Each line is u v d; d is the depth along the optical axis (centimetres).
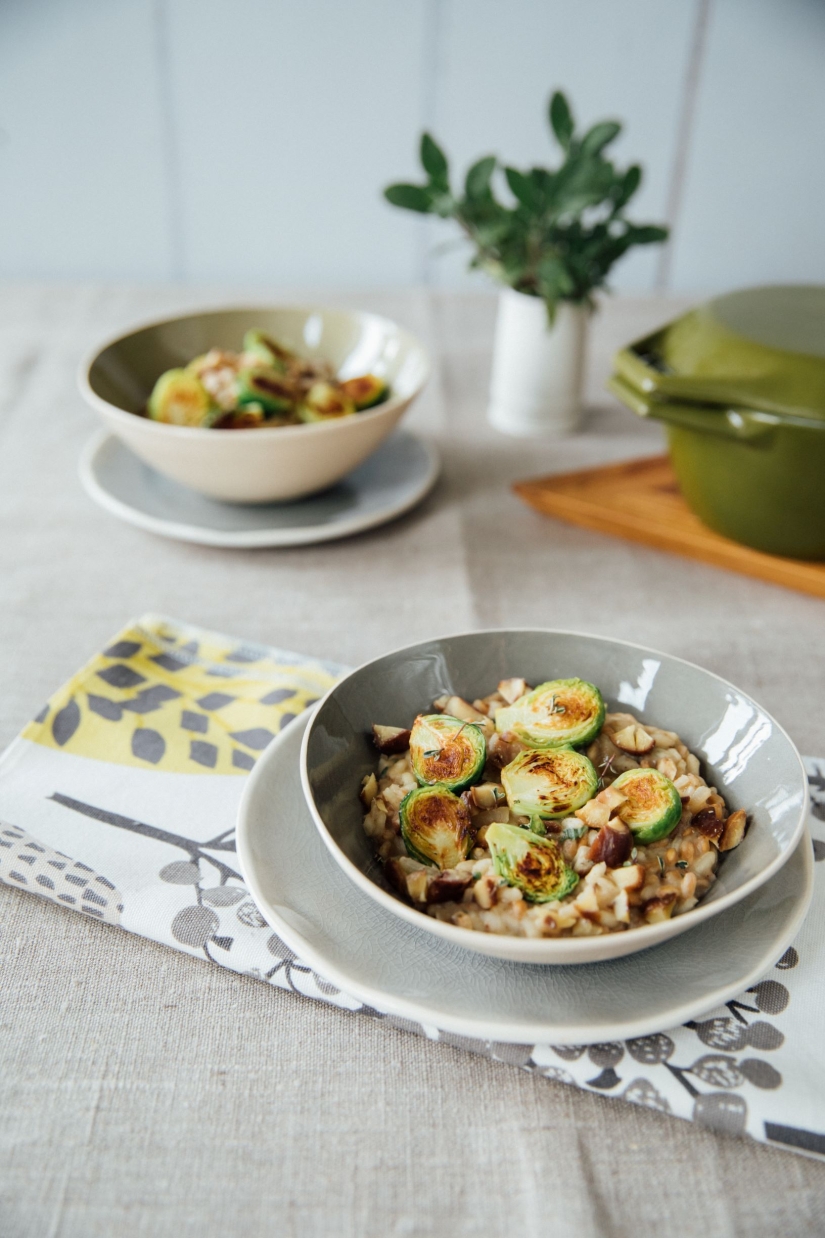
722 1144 48
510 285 94
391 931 52
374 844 55
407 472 91
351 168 159
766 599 80
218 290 136
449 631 75
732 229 166
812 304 80
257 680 68
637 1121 49
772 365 74
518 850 52
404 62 149
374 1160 47
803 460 74
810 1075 49
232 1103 49
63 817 59
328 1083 50
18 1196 46
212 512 86
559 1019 48
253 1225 46
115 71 149
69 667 71
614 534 87
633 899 51
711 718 59
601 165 89
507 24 146
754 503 78
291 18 145
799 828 51
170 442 79
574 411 101
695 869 53
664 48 148
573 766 55
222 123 155
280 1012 52
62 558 82
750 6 144
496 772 58
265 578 81
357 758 58
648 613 78
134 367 91
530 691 60
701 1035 50
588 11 145
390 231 166
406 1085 50
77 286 135
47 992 53
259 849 54
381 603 78
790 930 51
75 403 105
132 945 55
